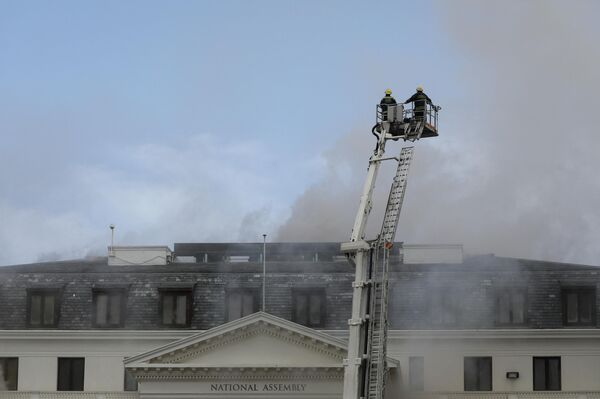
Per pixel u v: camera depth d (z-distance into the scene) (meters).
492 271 198.00
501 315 196.00
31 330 195.12
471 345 193.38
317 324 197.50
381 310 113.06
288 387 185.62
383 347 112.38
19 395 193.25
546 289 196.50
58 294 198.88
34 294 199.00
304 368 184.38
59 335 194.88
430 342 193.62
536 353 193.12
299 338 186.00
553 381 192.50
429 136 121.75
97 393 193.25
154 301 198.62
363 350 113.19
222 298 198.88
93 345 195.12
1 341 195.00
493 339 193.25
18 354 194.88
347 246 114.81
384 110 119.12
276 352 186.50
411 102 119.56
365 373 112.50
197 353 186.88
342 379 184.62
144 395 186.25
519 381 192.38
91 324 197.38
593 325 194.62
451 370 192.75
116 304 198.88
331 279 199.62
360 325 112.81
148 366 184.75
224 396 186.00
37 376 194.25
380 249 116.06
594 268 197.88
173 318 198.12
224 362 186.12
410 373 192.75
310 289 198.88
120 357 195.12
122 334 195.12
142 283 199.75
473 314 195.12
